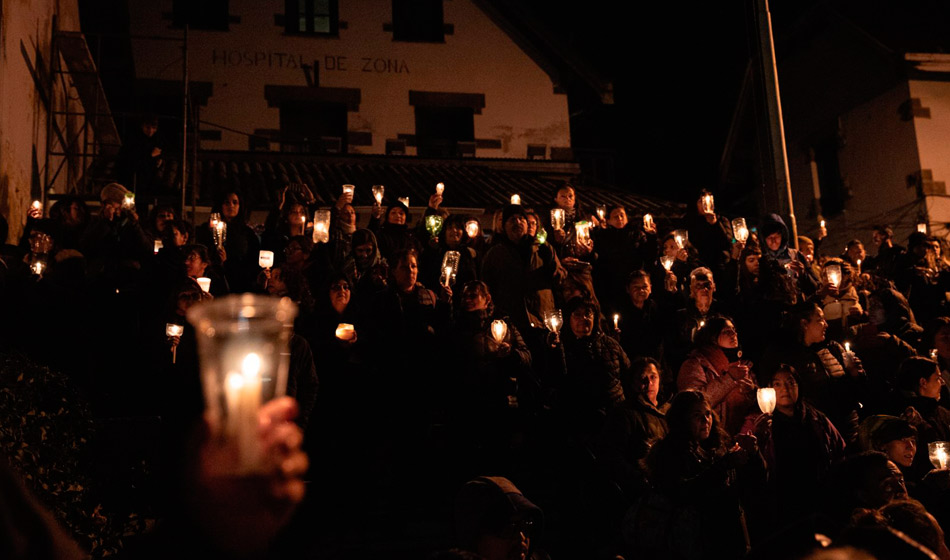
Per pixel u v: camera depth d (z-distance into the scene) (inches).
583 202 756.0
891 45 913.5
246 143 833.5
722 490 241.3
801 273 453.1
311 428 314.5
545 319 354.6
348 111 863.1
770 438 278.7
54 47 565.6
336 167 791.1
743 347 402.3
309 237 410.3
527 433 332.2
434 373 333.7
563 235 446.9
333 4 881.5
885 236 541.0
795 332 334.3
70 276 357.4
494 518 197.0
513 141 885.2
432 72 885.8
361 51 875.4
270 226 410.3
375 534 291.6
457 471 315.3
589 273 393.7
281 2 868.0
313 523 272.2
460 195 711.1
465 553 134.2
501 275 374.6
